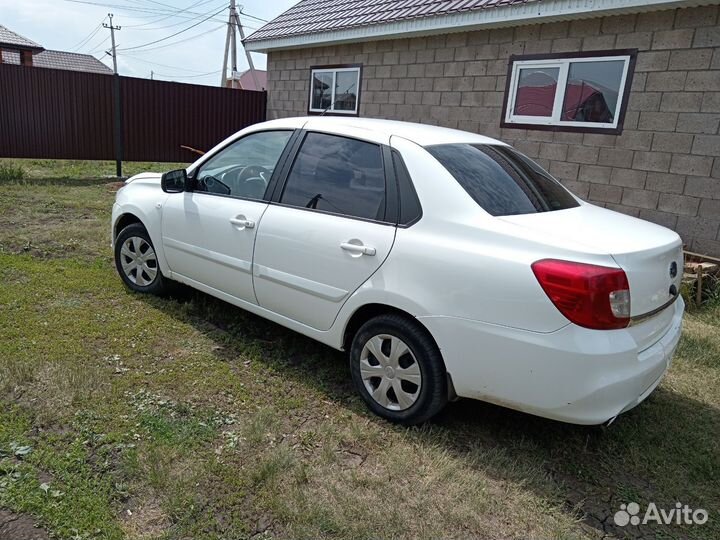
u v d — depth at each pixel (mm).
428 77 8406
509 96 7434
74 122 11297
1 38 25609
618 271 2371
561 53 6816
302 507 2305
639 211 6375
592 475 2721
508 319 2504
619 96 6355
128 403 2965
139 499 2277
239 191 3775
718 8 5539
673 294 2814
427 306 2732
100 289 4676
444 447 2818
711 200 5812
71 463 2434
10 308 4102
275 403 3129
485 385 2643
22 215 7285
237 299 3811
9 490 2236
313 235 3195
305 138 3506
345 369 3607
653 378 2646
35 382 3072
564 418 2480
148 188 4516
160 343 3762
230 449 2658
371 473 2588
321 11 10766
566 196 3398
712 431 3160
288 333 4090
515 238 2553
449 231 2736
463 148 3211
